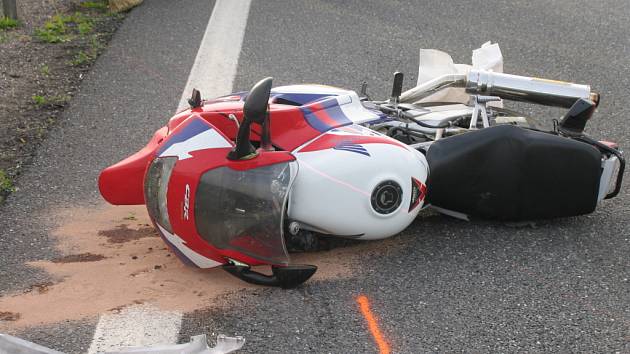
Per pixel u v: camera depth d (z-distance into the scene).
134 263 4.73
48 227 5.27
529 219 4.93
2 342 3.53
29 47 9.19
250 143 4.18
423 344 3.89
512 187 4.75
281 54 8.86
